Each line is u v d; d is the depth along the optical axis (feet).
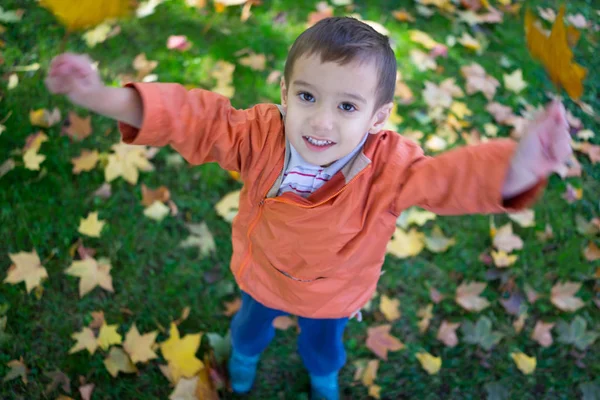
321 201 4.07
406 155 4.13
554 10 11.86
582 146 9.59
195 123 3.87
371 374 7.07
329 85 3.53
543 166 3.34
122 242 7.87
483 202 3.77
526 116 9.96
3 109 8.85
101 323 7.16
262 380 7.01
